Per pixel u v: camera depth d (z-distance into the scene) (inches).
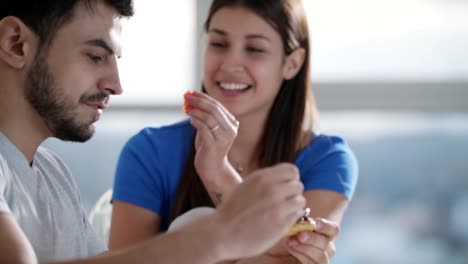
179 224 57.6
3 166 40.3
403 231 119.9
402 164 119.8
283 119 75.3
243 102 72.2
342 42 118.9
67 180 49.4
